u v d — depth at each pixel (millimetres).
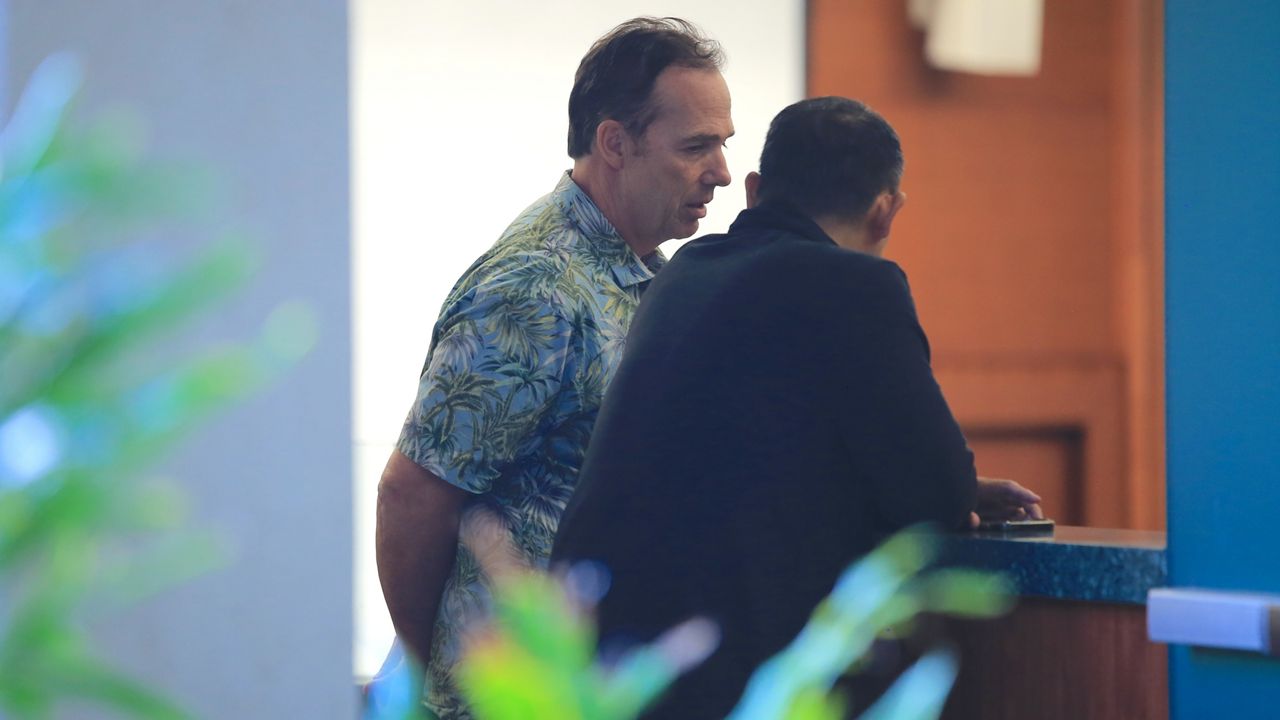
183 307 1162
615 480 6195
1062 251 15570
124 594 1338
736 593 5848
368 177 13078
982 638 6352
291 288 3797
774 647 5805
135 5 3617
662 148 7496
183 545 1298
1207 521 5184
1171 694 5289
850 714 5949
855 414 5926
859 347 5926
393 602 7301
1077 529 6695
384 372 13125
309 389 3822
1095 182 15555
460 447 7090
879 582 1682
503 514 7242
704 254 6547
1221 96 5113
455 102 13250
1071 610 6098
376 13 13047
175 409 1178
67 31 3531
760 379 6004
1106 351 15641
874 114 6742
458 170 13273
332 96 3861
